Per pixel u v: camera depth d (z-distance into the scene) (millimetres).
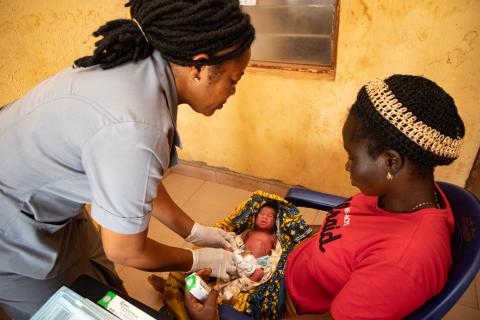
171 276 1150
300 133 1752
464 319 1420
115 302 690
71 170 785
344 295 753
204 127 1998
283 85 1619
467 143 1447
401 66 1359
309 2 1426
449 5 1169
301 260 1056
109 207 691
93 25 1754
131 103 668
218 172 2174
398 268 682
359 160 727
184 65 708
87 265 1139
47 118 728
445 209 749
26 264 932
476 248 693
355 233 841
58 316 676
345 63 1443
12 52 2049
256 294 1143
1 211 851
